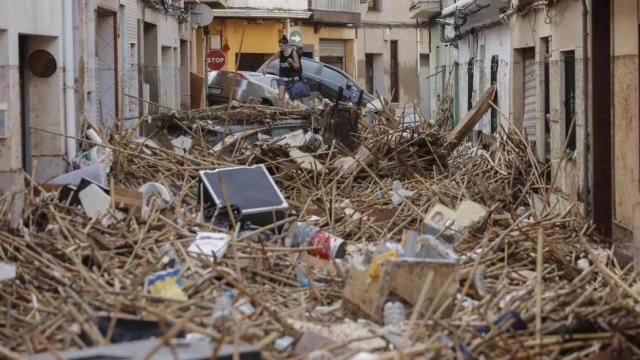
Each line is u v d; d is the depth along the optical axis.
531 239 11.41
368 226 13.20
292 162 16.72
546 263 11.12
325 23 49.28
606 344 8.33
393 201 14.98
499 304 9.33
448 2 35.81
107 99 21.38
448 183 16.61
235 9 44.53
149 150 16.05
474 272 9.85
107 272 10.13
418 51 54.38
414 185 16.66
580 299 8.97
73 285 9.64
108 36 21.33
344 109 18.95
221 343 7.07
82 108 16.83
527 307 9.08
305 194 15.23
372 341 8.33
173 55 31.91
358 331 8.60
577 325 8.52
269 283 10.27
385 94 54.31
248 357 7.20
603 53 15.50
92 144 15.85
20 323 8.77
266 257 10.70
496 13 25.27
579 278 9.83
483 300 9.27
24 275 9.85
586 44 15.76
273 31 46.41
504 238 11.49
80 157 15.51
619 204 14.10
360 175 17.02
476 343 8.07
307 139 17.84
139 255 10.62
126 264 10.28
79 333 8.23
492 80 26.50
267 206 12.51
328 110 18.86
